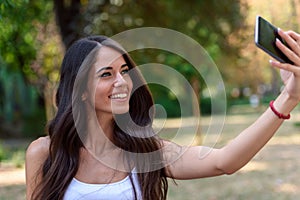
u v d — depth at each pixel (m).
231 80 35.31
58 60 19.22
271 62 2.51
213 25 16.47
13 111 29.19
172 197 10.75
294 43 2.51
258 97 50.16
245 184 12.18
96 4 15.07
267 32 2.45
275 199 10.55
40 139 3.29
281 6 27.83
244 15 18.42
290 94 2.73
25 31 14.86
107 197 3.04
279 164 15.33
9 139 26.73
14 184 12.94
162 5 15.68
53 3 14.47
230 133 21.92
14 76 26.86
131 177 3.08
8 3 6.74
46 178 3.11
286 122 33.44
